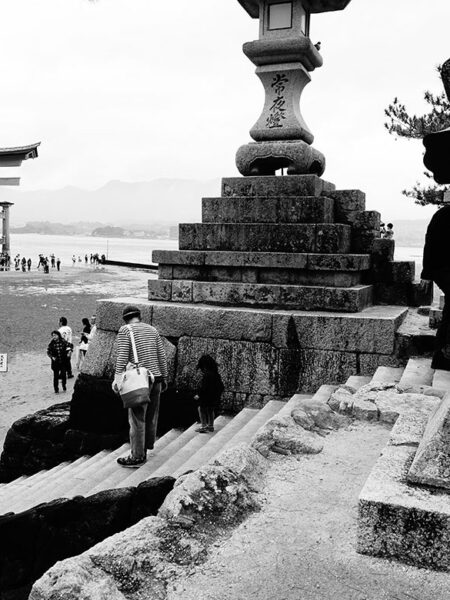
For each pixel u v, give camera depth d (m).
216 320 7.98
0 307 30.39
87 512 4.46
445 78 3.10
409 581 2.52
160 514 3.10
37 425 8.73
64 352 14.23
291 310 8.21
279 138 9.51
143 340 6.27
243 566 2.67
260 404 7.75
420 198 14.46
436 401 4.88
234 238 8.91
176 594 2.47
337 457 3.99
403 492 2.77
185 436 7.24
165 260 9.10
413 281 9.46
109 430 8.34
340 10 9.73
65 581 2.38
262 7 9.47
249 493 3.35
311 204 8.69
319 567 2.64
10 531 4.60
